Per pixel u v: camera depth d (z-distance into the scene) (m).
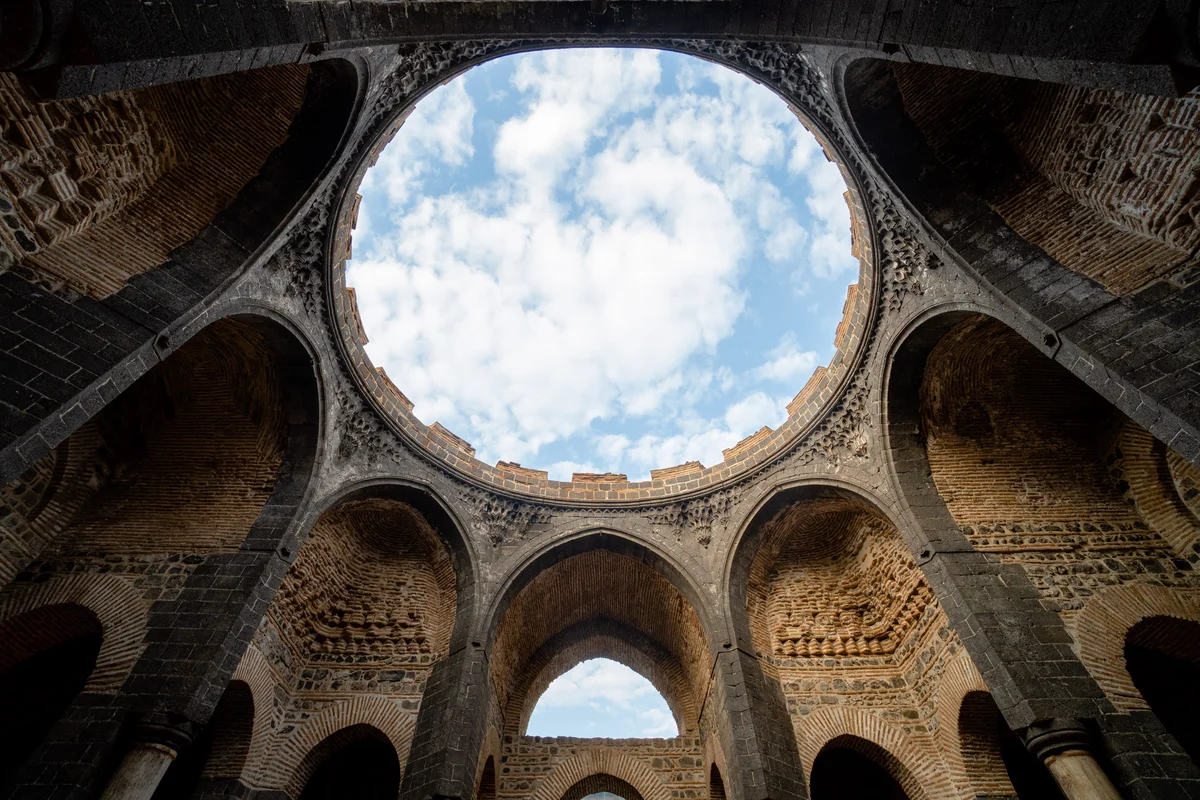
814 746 14.67
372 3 8.02
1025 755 15.20
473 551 15.81
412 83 11.09
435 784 11.74
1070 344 9.09
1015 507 13.34
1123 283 9.41
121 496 13.68
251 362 13.41
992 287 10.51
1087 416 14.25
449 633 15.90
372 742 16.73
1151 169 9.52
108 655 10.80
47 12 5.20
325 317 13.41
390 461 15.41
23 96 8.06
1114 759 9.07
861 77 11.63
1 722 12.98
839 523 16.44
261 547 12.38
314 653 15.73
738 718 12.97
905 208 11.73
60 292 8.33
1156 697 13.84
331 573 16.03
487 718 15.14
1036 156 11.36
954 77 11.40
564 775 16.58
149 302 9.13
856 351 14.40
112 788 9.04
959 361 13.59
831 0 8.09
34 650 12.20
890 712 15.09
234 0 6.57
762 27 8.67
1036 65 6.75
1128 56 6.00
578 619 19.55
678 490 17.19
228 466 14.01
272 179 11.33
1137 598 11.59
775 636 16.47
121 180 9.78
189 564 12.38
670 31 8.96
